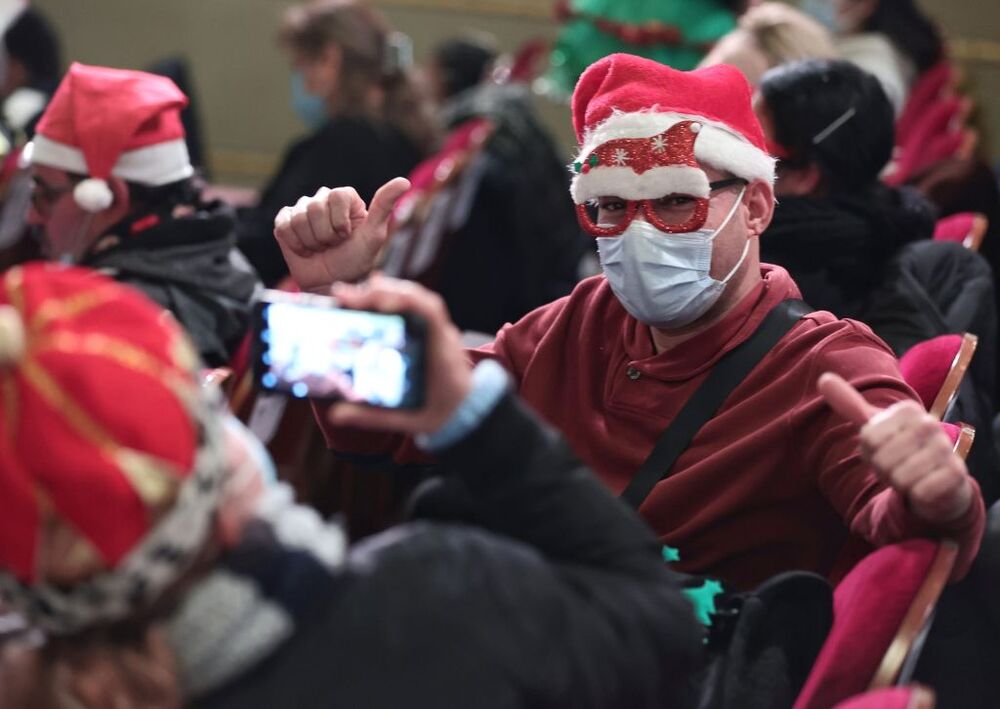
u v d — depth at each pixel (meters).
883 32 6.57
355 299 1.74
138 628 1.53
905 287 3.65
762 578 2.71
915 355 3.01
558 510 1.80
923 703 1.82
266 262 5.51
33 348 1.44
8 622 2.10
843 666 2.21
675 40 6.18
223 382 3.39
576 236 6.71
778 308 2.80
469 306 6.40
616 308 2.92
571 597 1.75
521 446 1.78
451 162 5.88
